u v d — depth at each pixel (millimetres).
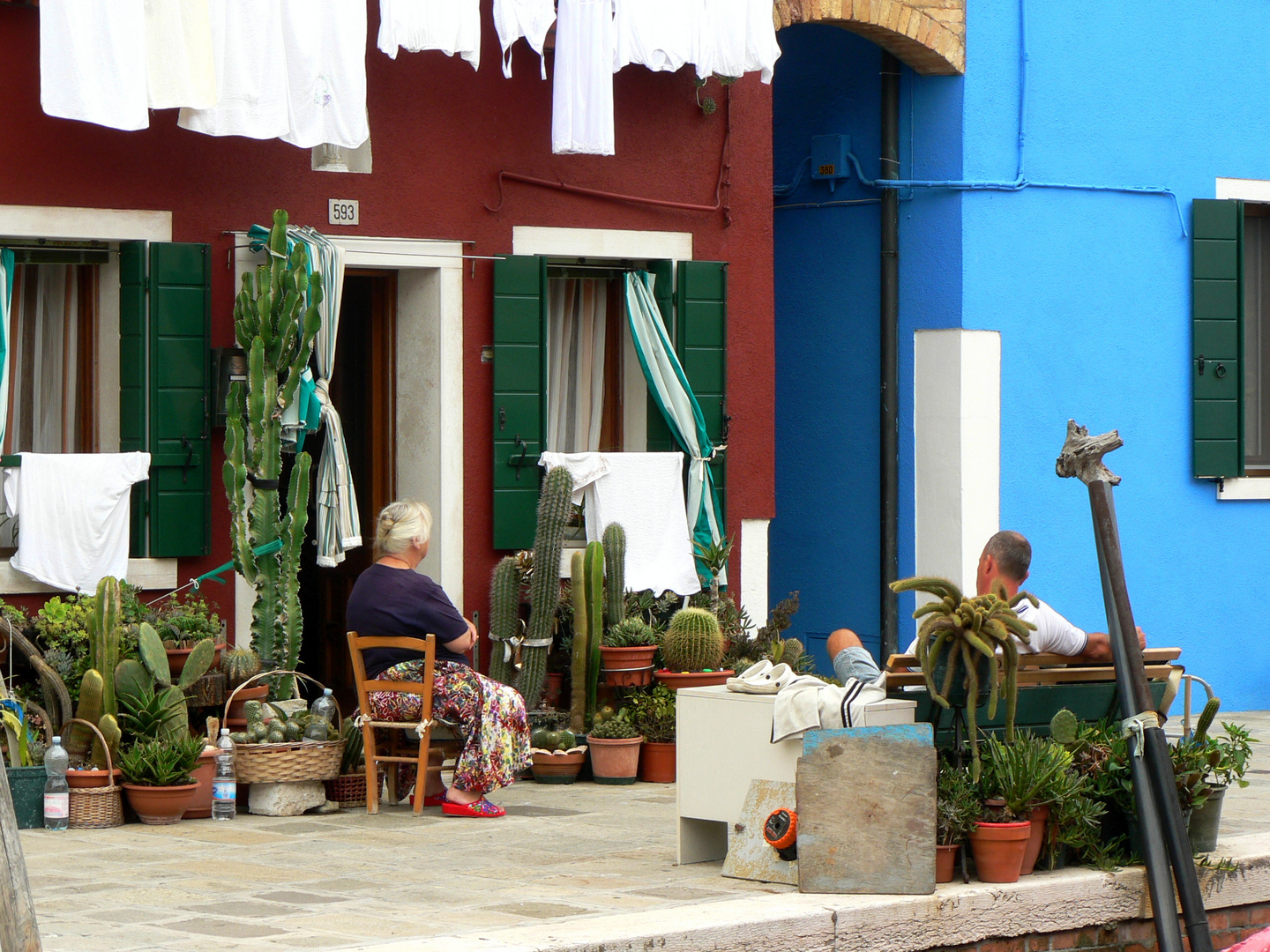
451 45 11234
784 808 7859
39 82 10758
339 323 12711
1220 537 15227
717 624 11539
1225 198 15156
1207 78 15086
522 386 12219
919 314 14227
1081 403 14484
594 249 12578
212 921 6934
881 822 7637
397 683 9648
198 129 10539
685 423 12719
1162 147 14852
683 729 8312
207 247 11156
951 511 14000
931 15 13719
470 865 8242
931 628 7953
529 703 11391
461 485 12125
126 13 10180
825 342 14898
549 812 9859
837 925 7266
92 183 10930
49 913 7086
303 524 10750
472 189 12141
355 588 9898
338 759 9844
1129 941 8320
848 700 7859
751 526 13219
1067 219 14391
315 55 10852
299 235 11289
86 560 10750
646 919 6988
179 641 10367
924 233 14195
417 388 12195
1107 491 8445
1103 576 8398
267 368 10797
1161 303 14852
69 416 11203
